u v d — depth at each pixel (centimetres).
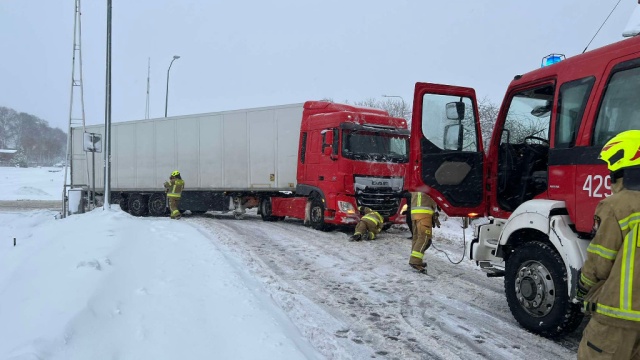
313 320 541
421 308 596
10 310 475
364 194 1212
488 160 624
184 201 1784
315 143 1312
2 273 731
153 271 679
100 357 375
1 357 349
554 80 507
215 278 654
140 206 1955
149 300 537
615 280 281
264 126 1544
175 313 496
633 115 405
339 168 1211
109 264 675
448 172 629
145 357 387
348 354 447
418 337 496
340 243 1084
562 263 463
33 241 1039
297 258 902
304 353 416
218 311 509
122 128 1978
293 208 1444
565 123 471
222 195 1702
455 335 502
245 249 981
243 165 1600
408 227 1340
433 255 948
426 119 629
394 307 598
